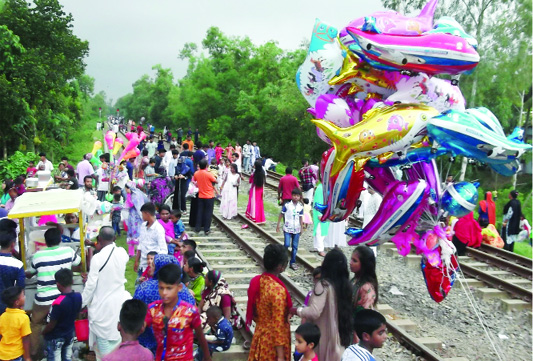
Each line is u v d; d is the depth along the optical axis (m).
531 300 9.22
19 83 25.42
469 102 26.03
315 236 11.62
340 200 6.45
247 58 55.03
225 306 6.23
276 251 4.94
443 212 6.68
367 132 5.82
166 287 4.34
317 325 4.76
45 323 6.22
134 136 14.69
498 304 9.27
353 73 6.20
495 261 11.70
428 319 8.34
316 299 4.72
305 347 4.46
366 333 4.17
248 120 47.69
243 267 10.47
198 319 4.56
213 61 55.91
